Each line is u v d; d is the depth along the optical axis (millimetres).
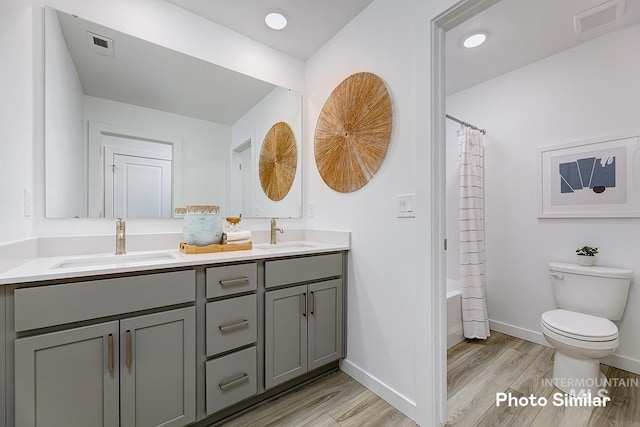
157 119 1696
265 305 1478
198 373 1266
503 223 2457
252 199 2045
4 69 1056
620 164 1862
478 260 2295
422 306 1346
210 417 1363
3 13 1056
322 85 2104
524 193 2332
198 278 1270
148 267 1116
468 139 2389
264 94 2096
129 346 1083
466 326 2260
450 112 2812
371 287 1657
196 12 1786
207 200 1861
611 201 1897
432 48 1324
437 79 1340
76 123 1447
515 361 1950
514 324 2383
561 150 2125
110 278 1045
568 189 2090
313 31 1953
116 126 1570
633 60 1820
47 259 1259
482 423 1358
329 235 1953
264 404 1510
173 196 1745
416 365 1373
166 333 1175
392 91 1549
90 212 1485
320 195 2109
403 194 1476
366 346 1684
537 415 1409
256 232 2061
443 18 1297
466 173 2361
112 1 1544
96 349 1021
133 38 1604
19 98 1176
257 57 2062
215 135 1899
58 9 1392
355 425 1353
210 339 1287
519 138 2363
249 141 2021
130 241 1549
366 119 1702
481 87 2604
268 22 1866
